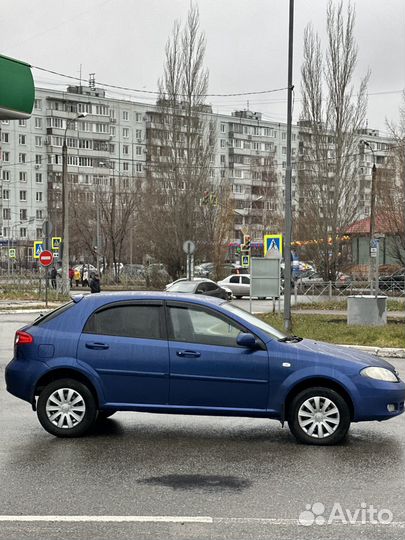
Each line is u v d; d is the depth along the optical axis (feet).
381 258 158.10
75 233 219.20
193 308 25.46
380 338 57.82
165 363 24.84
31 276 160.35
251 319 26.17
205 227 151.43
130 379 25.04
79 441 24.86
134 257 225.35
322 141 128.67
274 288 76.48
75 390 25.30
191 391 24.79
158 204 151.74
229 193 171.12
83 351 25.31
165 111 150.41
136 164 318.24
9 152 287.48
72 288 164.14
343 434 24.48
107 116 308.19
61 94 298.76
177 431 26.58
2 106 54.49
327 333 61.82
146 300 25.71
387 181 132.46
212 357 24.73
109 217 203.72
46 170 297.33
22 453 23.12
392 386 24.59
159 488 19.29
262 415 24.59
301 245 131.13
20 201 290.76
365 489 19.35
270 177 251.60
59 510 17.35
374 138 338.13
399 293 115.34
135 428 27.02
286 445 24.53
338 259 128.77
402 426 27.86
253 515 17.07
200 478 20.33
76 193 223.10
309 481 20.10
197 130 150.30
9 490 19.02
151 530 15.99
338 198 127.13
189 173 149.79
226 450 23.73
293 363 24.49
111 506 17.67
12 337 64.44
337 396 24.41
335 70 128.26
